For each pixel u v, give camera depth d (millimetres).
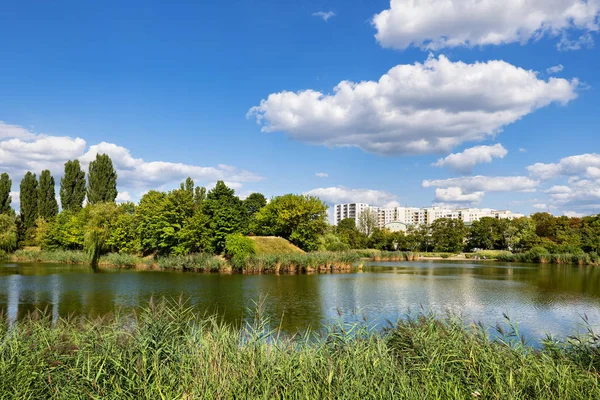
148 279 44344
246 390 7352
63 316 23516
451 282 44469
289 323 21859
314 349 9664
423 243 137000
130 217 72188
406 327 11852
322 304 28469
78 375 8219
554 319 24453
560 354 10398
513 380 7988
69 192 98375
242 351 8922
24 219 96938
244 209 81125
